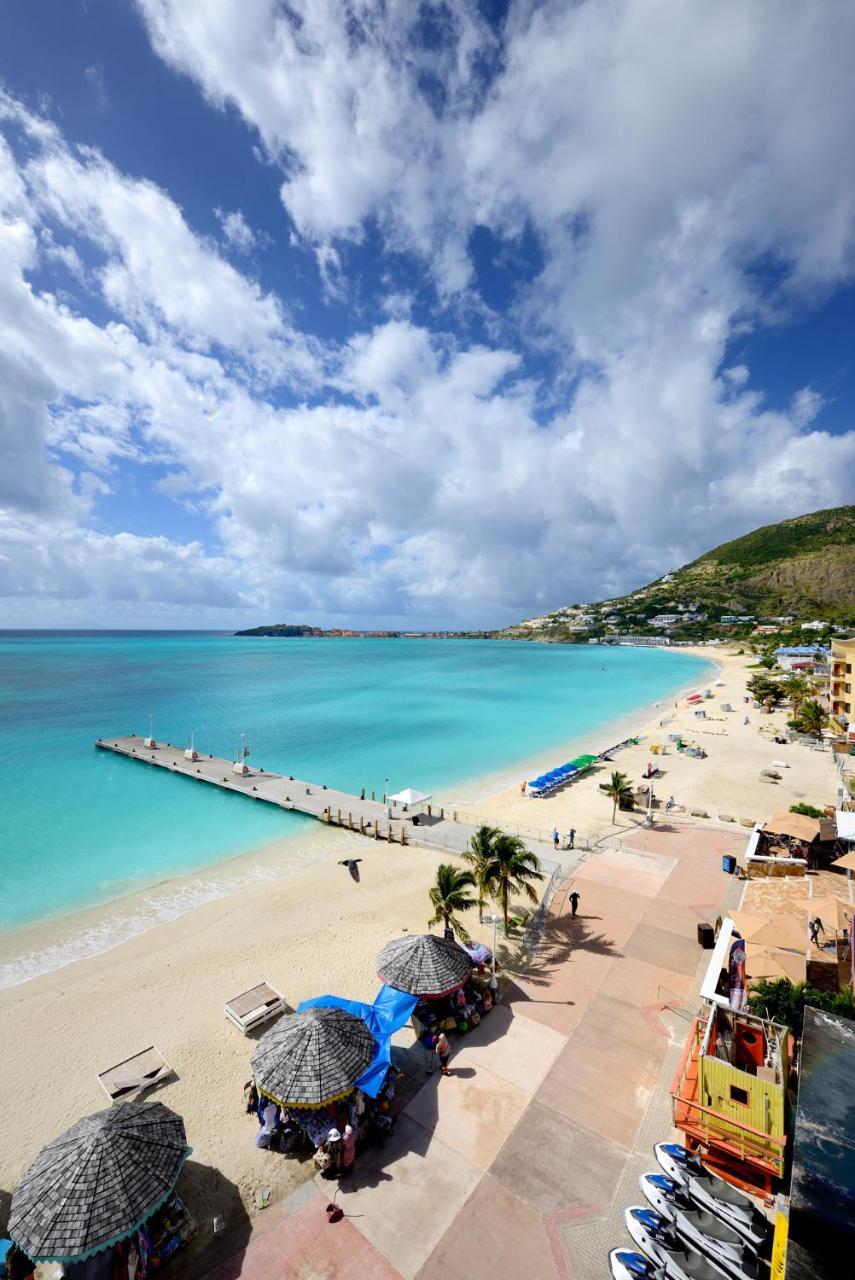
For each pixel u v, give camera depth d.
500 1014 20.06
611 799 46.34
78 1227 11.20
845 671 70.38
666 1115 15.76
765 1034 15.91
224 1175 14.53
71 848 38.28
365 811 43.75
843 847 32.91
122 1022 21.16
